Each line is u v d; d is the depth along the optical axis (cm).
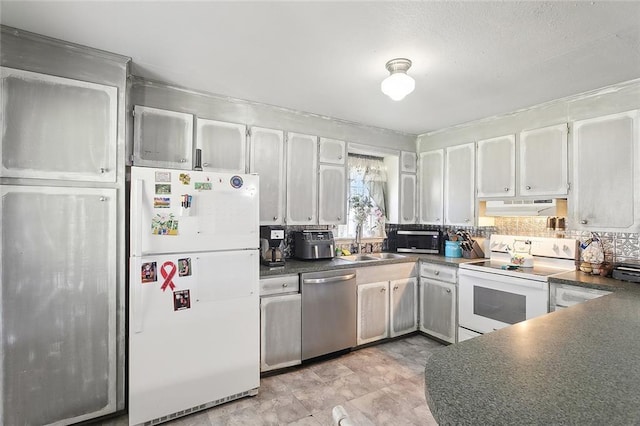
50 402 185
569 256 271
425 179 388
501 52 194
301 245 317
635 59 199
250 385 227
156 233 195
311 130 321
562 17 159
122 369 204
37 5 154
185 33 179
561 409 71
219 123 272
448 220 359
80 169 193
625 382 83
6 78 176
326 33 177
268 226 297
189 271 204
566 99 263
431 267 337
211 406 215
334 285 289
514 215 296
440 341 329
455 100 274
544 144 276
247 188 225
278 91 263
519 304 257
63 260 188
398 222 385
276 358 259
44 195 184
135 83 238
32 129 181
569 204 260
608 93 240
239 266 222
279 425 198
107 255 200
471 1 148
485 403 74
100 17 164
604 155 241
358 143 352
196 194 207
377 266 320
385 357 295
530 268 277
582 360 96
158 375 196
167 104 251
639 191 224
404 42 185
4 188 175
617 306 157
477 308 288
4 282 175
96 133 198
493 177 315
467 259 333
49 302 185
